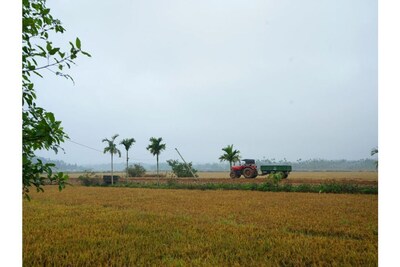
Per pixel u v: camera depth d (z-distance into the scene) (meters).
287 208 15.68
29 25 3.08
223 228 10.32
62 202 19.22
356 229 10.20
